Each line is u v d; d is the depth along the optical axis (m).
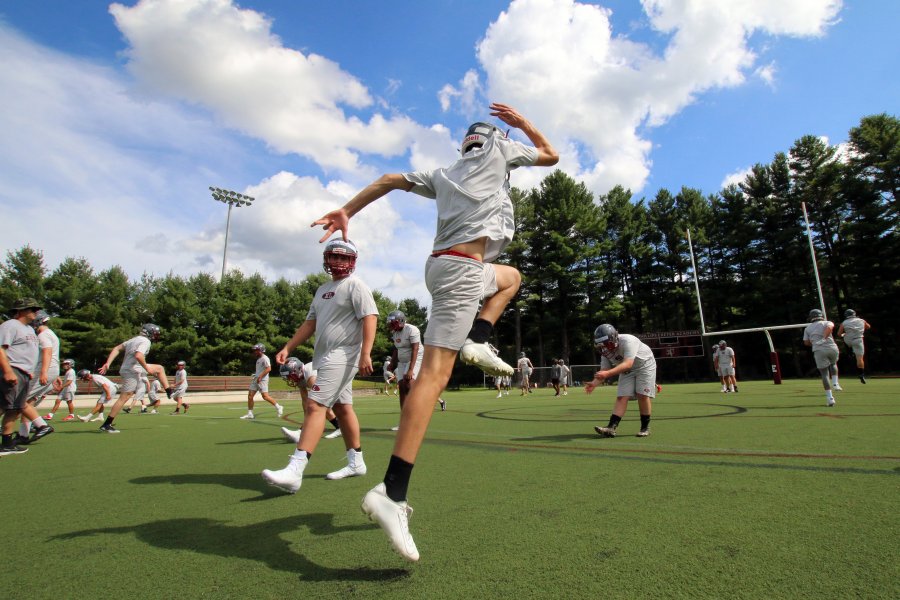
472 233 2.18
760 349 39.41
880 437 4.53
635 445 4.73
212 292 49.19
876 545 1.89
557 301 43.56
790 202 37.59
